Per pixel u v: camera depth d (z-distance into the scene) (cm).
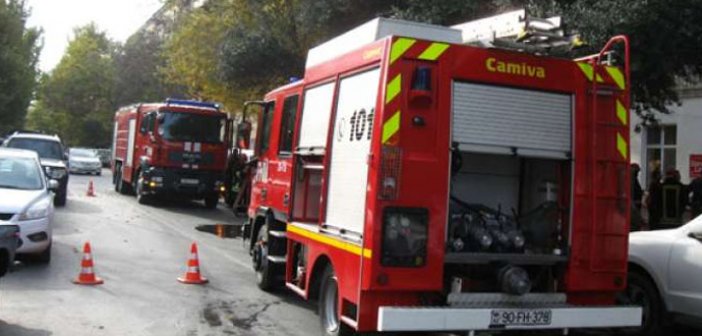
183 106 2245
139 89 5634
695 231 786
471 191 681
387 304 596
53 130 7606
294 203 841
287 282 845
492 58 620
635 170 1414
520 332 659
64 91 7406
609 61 678
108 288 952
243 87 2259
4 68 4184
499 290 626
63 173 2038
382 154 582
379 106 592
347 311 639
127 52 5747
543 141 635
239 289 1006
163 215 2016
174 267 1152
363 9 1569
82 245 1312
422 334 667
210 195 2292
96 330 739
